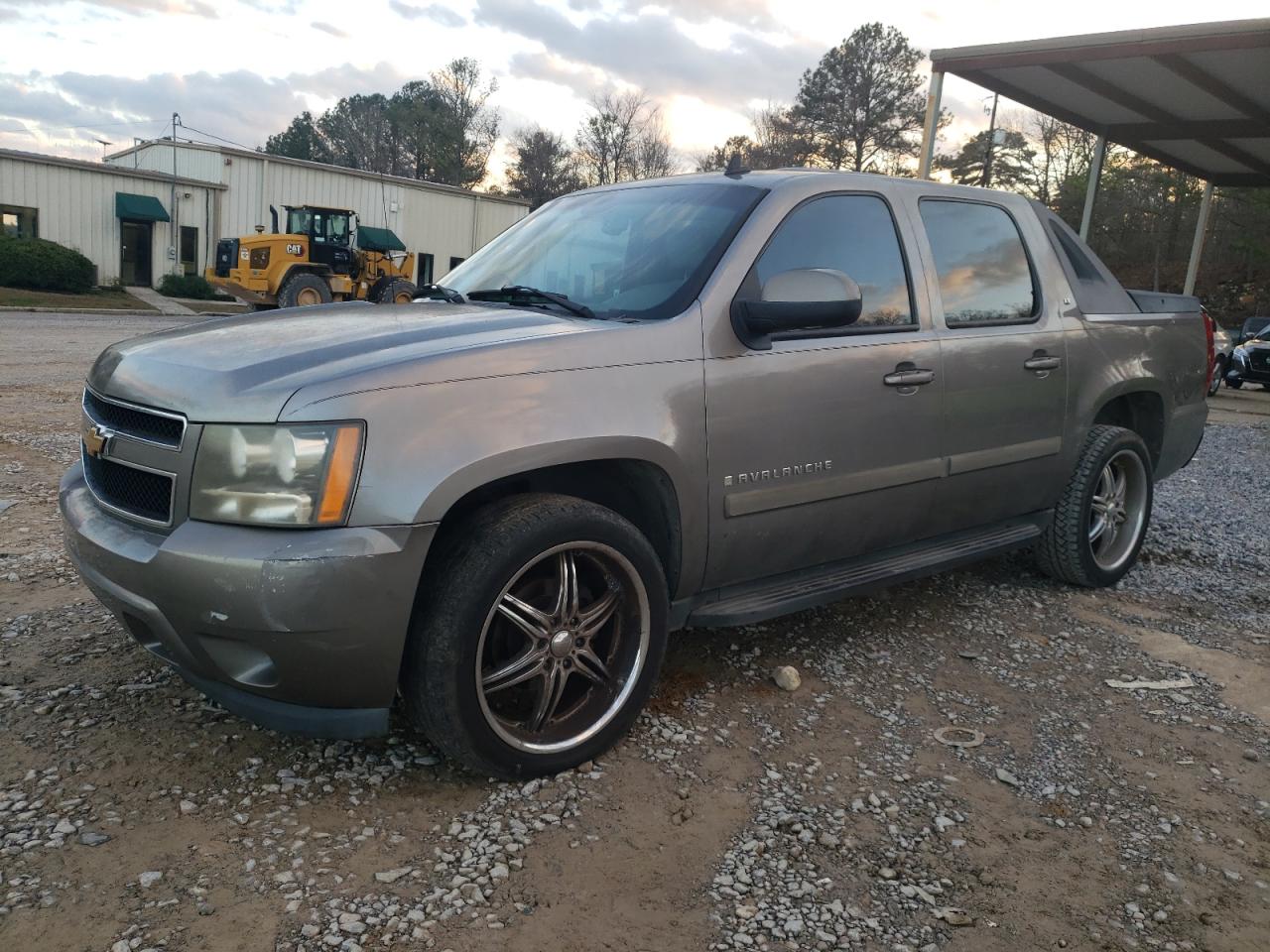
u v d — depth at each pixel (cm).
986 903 223
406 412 235
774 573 331
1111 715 330
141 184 3150
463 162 7075
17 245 2800
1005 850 246
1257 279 4447
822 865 235
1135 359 465
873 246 354
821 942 207
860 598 437
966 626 410
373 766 268
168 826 235
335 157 8669
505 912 210
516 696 288
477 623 243
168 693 304
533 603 266
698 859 234
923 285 366
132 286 3225
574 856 232
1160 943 213
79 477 293
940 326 369
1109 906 225
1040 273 426
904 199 371
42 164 2964
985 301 395
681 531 291
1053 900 226
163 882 213
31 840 225
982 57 1403
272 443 227
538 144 6706
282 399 229
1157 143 1920
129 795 247
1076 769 291
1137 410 498
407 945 198
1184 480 788
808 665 358
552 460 254
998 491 401
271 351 255
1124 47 1291
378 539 228
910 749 297
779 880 228
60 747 269
